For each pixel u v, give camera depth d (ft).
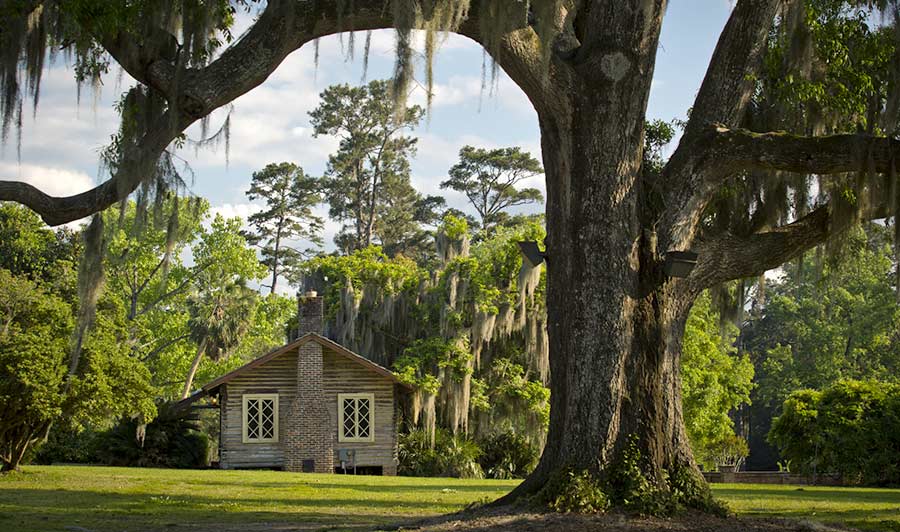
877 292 180.24
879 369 181.47
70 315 70.95
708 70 44.45
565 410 41.11
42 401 66.08
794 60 45.06
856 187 43.70
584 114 40.73
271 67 41.88
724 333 57.00
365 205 222.48
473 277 113.09
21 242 146.61
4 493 58.54
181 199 46.03
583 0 43.96
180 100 41.45
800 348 195.83
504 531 35.22
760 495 65.62
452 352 110.22
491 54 38.73
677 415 41.32
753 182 49.14
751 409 210.59
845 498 62.28
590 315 40.40
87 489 63.16
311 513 49.14
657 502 38.60
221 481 75.36
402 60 37.93
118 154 43.32
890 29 45.47
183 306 158.10
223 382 103.81
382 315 123.13
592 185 40.75
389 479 86.38
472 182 231.71
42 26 41.39
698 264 43.11
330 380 106.32
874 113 46.73
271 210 223.10
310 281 132.77
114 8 40.01
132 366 73.46
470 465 106.73
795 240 44.68
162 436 106.42
